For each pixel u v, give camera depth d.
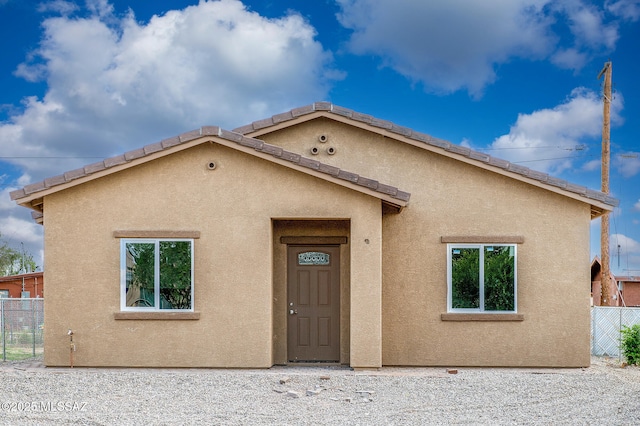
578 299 13.95
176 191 13.53
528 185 14.13
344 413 9.75
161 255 13.52
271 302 13.43
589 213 14.05
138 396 10.84
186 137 13.28
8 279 35.97
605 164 22.58
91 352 13.41
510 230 14.10
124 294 13.47
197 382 11.92
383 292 14.15
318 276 14.20
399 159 14.46
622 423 9.11
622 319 17.02
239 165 13.51
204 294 13.42
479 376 12.73
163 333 13.40
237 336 13.37
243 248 13.44
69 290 13.48
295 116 14.55
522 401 10.58
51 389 11.35
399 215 14.29
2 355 16.17
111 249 13.52
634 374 13.41
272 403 10.39
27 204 13.88
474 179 14.23
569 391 11.35
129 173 13.57
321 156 14.70
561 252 14.02
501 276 14.03
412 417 9.51
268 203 13.45
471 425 9.04
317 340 14.14
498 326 13.96
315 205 13.38
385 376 12.61
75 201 13.57
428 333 14.04
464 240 14.07
